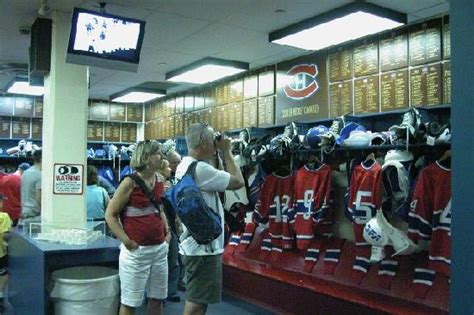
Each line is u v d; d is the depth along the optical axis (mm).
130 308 3100
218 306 5039
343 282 4520
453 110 1850
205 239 2637
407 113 4039
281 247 5336
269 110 6023
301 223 4883
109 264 3482
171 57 5887
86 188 4730
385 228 4004
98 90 8242
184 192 2658
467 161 1797
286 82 5770
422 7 4023
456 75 1843
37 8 4277
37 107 8703
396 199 4168
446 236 3768
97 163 8859
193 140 2875
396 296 4051
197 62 6035
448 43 4105
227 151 2979
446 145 3871
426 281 3939
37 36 4461
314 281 4566
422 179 3930
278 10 4207
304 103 5504
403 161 4172
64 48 4457
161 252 3205
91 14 3949
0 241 4969
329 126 5215
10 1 4098
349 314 3943
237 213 3928
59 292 3135
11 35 5062
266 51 5520
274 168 5465
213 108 7176
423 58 4281
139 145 3158
